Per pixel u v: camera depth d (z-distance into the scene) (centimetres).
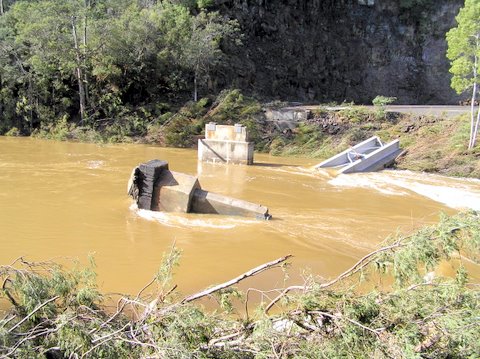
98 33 3512
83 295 481
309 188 1877
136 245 1078
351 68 5047
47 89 3531
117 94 3553
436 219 1436
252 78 4372
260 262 1002
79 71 3447
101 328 436
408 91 5197
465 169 2298
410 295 436
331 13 5075
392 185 1991
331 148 2898
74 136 3281
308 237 1188
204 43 3756
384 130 2966
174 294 598
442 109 3250
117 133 3309
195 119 3409
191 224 1256
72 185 1695
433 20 5225
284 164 2586
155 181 1356
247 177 2094
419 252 450
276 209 1482
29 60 3366
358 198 1708
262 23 4631
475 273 720
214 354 416
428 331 404
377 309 428
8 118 3466
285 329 429
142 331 428
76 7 3638
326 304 445
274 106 3450
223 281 892
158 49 3762
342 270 973
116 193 1580
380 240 1185
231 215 1351
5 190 1581
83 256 994
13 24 3866
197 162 2505
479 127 2580
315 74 4825
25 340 411
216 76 4084
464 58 2442
